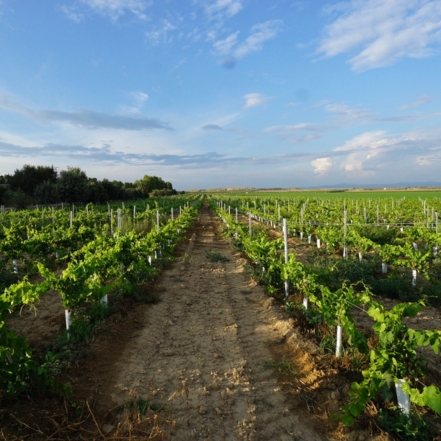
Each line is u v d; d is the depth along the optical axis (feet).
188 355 18.88
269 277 30.22
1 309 15.81
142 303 26.76
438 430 12.51
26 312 24.89
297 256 45.50
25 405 13.57
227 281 34.30
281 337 20.86
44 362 16.58
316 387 15.12
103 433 12.46
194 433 12.66
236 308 26.48
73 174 130.41
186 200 190.39
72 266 20.31
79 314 21.16
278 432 12.80
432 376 15.55
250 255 39.47
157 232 43.47
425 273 29.60
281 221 73.72
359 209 104.06
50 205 123.03
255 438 12.46
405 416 12.46
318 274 23.47
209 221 104.78
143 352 19.06
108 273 25.25
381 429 12.44
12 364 13.17
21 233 52.54
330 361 16.90
